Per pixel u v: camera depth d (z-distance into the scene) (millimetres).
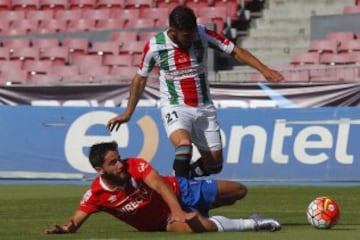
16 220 34594
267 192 47625
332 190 48375
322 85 58281
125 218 27984
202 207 28453
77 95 61156
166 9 82000
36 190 49906
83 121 56156
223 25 79125
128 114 32844
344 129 52656
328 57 71625
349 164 52500
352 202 41875
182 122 32250
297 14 82375
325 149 52875
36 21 85062
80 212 28031
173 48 32125
